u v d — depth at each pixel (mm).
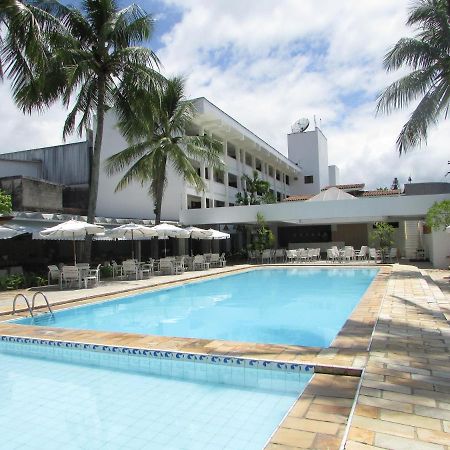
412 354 6172
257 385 5988
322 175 59531
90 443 4406
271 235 31594
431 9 16953
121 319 11852
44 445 4379
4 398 5695
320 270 25141
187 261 26438
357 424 3898
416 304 10789
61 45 17953
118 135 32500
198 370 6688
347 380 5438
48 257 24375
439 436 3648
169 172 31453
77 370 6957
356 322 8859
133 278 20891
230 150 41875
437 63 17594
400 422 3924
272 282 20438
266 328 10508
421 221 32312
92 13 19844
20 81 14609
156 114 21859
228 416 4969
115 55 19562
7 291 16312
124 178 25203
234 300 15336
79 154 33312
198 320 11648
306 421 4152
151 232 21234
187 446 4281
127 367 7109
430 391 4688
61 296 14547
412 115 18484
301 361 6055
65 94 18375
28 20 13391
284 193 54562
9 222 18406
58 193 26047
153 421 4879
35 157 34750
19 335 8586
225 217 30078
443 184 40281
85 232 17891
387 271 21016
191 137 25609
